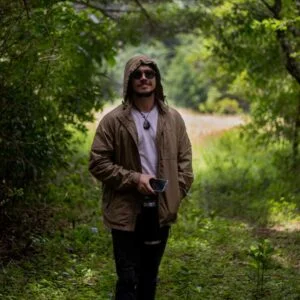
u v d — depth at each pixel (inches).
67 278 264.4
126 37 497.0
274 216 387.5
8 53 299.7
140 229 197.3
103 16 484.7
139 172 194.7
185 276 259.6
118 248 197.6
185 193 203.5
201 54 604.4
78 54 417.4
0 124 291.3
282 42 416.2
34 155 301.4
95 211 371.9
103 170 193.5
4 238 298.8
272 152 580.4
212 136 730.8
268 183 478.3
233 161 537.6
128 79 195.9
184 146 203.5
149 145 195.0
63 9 365.4
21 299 234.4
